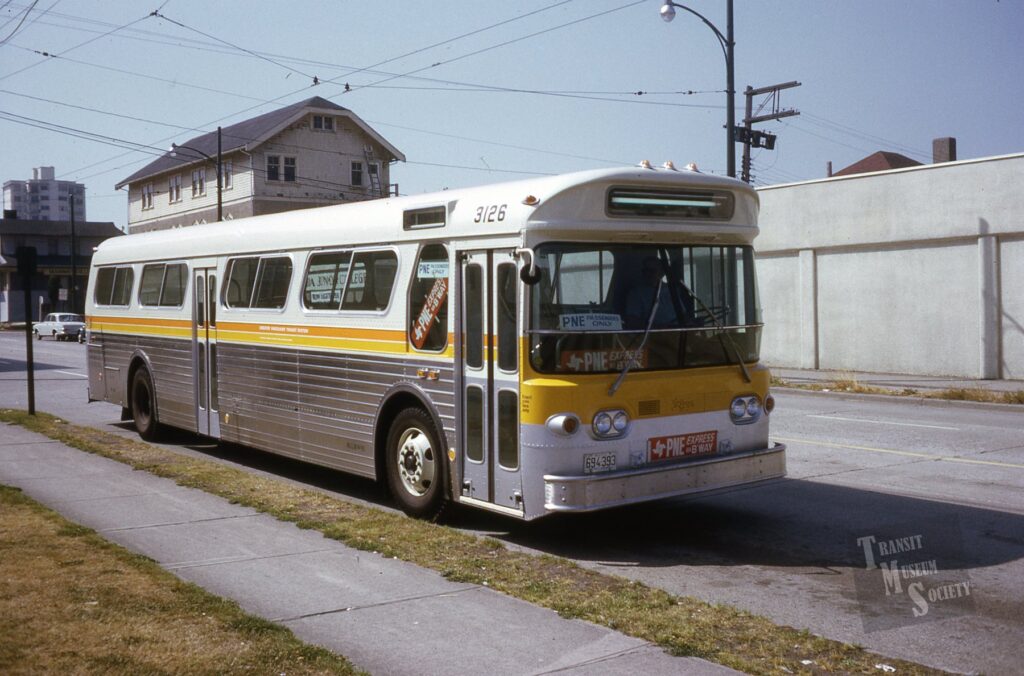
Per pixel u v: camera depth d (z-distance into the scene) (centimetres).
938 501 941
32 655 495
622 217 769
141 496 941
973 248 2292
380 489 1041
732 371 824
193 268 1260
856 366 2552
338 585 646
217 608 576
